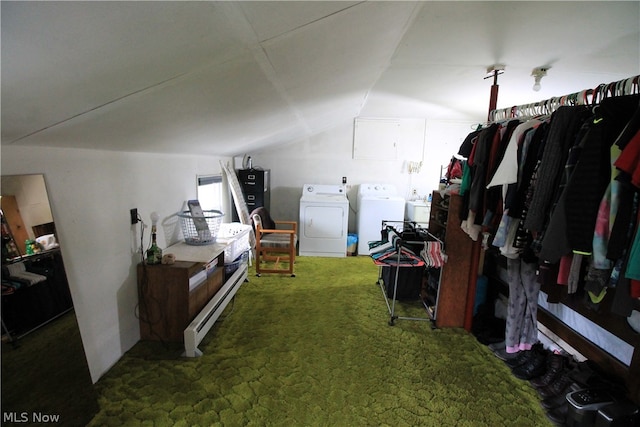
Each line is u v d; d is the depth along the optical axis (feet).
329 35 3.64
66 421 4.60
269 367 6.27
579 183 3.84
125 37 2.20
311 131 13.67
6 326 3.90
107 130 4.45
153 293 6.78
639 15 4.20
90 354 5.50
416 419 5.14
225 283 8.43
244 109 5.82
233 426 4.88
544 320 6.71
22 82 2.35
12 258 3.98
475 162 6.51
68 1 1.65
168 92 3.66
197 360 6.39
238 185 12.75
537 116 5.54
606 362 5.24
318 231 13.58
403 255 7.98
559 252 4.04
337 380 5.98
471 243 7.69
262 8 2.44
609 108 3.68
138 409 5.12
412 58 6.35
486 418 5.20
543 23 4.55
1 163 3.90
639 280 3.37
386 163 15.26
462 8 4.09
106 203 5.81
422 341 7.38
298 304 9.03
